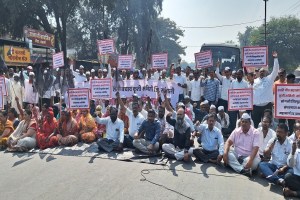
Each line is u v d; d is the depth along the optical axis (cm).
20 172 684
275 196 566
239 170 671
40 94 1156
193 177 648
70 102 875
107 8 3075
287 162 589
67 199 552
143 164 725
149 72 1216
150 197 555
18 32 3003
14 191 588
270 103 928
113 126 849
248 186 606
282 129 623
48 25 3103
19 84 1178
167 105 896
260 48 899
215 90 1084
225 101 1072
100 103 1119
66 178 643
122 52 3634
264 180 640
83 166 712
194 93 1173
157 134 795
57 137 874
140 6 3500
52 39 2388
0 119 930
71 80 1143
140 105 943
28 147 851
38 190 590
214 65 1625
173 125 773
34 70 1316
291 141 631
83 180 631
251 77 1059
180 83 1182
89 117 931
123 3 3466
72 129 901
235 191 581
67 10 2947
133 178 639
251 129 691
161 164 723
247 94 781
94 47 3984
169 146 764
